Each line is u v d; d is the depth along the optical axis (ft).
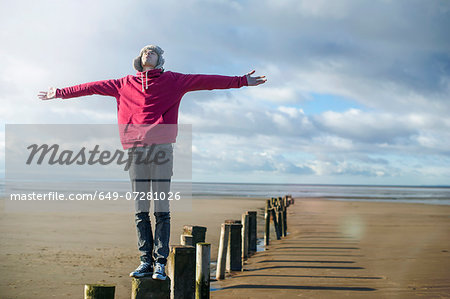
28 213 55.62
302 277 19.88
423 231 40.81
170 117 10.36
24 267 22.53
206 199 112.06
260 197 139.44
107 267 22.98
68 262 24.07
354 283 18.48
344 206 89.40
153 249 10.55
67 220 47.75
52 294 17.65
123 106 10.45
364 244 31.37
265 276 20.31
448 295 16.28
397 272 20.75
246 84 11.02
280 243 33.40
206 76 10.74
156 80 10.32
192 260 11.63
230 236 21.93
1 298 16.97
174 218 53.01
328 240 34.35
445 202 125.39
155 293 9.88
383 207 87.10
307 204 97.40
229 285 18.62
